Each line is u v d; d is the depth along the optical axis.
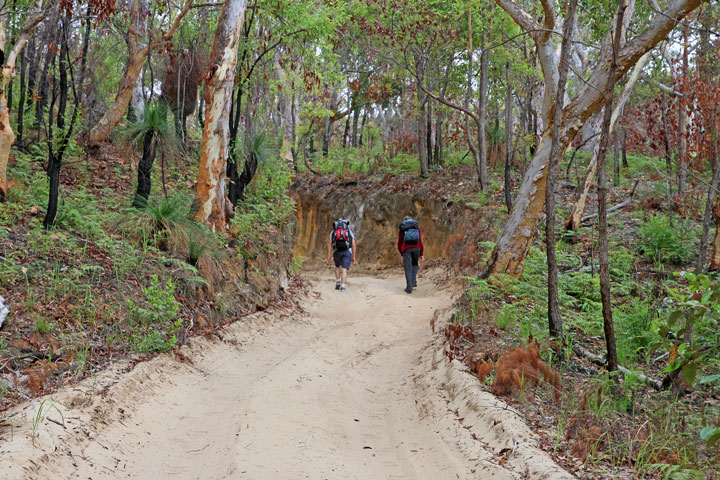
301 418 5.40
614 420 5.21
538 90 19.28
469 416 5.41
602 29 13.76
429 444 5.07
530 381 5.82
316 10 13.19
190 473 4.37
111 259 7.98
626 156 19.31
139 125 10.09
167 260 8.36
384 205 18.72
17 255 7.13
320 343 8.69
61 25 8.77
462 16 16.05
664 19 8.40
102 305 6.82
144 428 5.02
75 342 6.03
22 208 8.70
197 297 8.41
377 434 5.40
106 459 4.31
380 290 13.45
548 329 7.60
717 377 3.90
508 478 4.07
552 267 7.02
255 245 11.21
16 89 13.74
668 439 4.65
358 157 23.69
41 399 4.77
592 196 15.18
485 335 7.79
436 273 14.99
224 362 7.30
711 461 4.46
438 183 17.73
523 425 4.93
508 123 14.57
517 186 16.19
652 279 10.12
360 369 7.60
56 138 8.26
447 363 6.95
